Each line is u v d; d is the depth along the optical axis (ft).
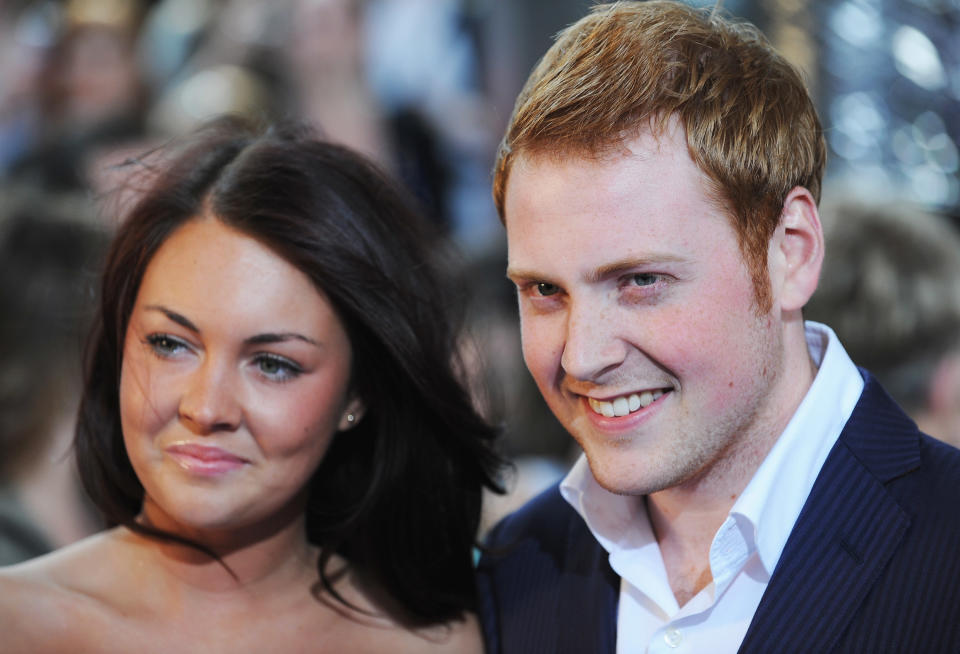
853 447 14.28
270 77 38.96
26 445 22.09
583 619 15.48
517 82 37.58
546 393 14.30
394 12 38.58
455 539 18.47
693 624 14.34
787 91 14.08
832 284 20.76
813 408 14.23
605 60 13.43
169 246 15.83
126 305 16.16
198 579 16.85
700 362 13.25
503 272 28.91
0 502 21.59
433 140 38.19
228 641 16.76
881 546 13.61
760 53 14.21
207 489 15.72
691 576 15.06
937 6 27.17
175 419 15.74
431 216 36.52
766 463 13.99
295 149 16.74
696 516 14.90
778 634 13.56
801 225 13.87
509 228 13.88
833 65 27.99
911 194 27.48
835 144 27.99
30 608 15.92
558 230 13.15
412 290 17.52
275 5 38.99
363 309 16.53
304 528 17.88
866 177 27.73
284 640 17.10
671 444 13.60
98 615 16.29
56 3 40.42
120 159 33.88
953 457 14.30
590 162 13.01
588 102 13.15
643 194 12.91
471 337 21.42
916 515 13.73
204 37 40.04
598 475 13.97
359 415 17.66
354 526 17.88
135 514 17.58
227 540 16.78
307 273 15.99
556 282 13.37
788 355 14.35
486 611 17.38
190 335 15.61
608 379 13.46
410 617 18.06
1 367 21.99
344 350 16.65
